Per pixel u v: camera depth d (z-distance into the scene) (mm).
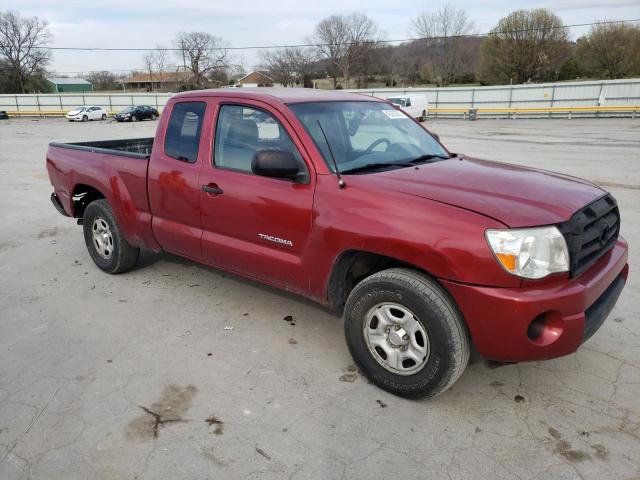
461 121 35656
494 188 3074
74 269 5434
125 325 4129
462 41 67312
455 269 2715
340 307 4414
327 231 3182
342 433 2840
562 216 2777
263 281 3805
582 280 2846
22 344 3830
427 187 3051
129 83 93312
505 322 2668
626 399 3115
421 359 2969
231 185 3727
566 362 3525
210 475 2545
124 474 2557
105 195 4812
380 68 74000
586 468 2570
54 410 3049
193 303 4527
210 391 3232
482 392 3203
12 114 50969
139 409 3055
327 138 3484
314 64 76188
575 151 15836
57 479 2527
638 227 6773
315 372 3445
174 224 4285
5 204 8930
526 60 59375
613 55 53156
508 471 2559
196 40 71688
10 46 73250
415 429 2869
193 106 4141
